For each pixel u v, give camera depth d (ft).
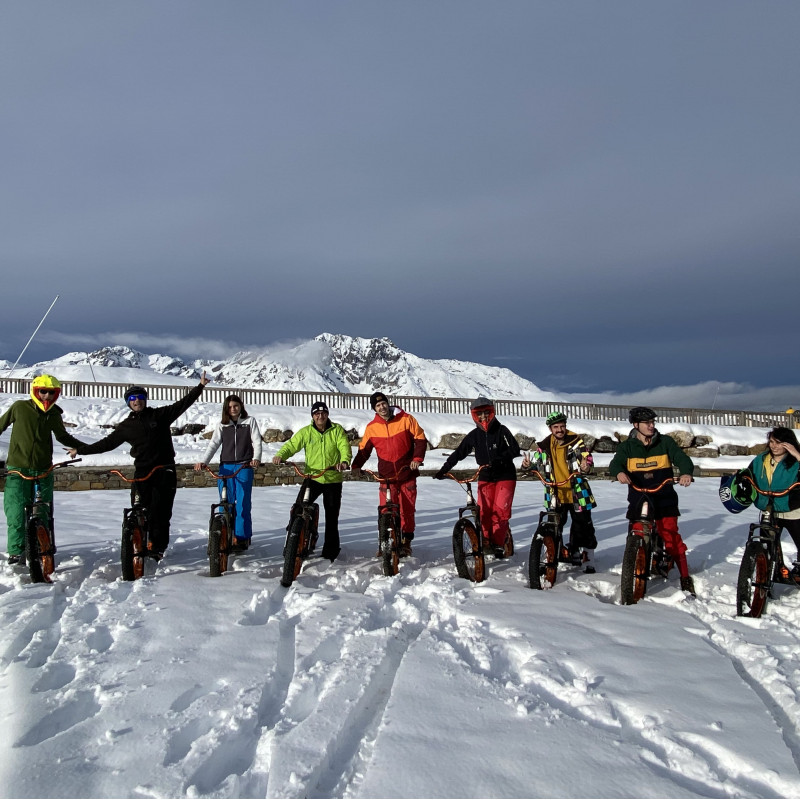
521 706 12.19
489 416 25.13
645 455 21.76
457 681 13.39
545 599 19.58
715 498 47.57
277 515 35.91
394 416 24.73
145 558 23.72
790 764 10.56
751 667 15.03
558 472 24.14
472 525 22.59
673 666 14.58
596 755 10.76
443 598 19.39
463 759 10.53
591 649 15.42
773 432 20.16
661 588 21.94
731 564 25.26
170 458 24.06
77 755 10.73
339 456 24.41
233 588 20.24
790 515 20.58
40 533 21.03
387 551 22.25
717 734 11.50
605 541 30.04
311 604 18.39
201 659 14.43
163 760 10.59
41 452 23.16
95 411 73.77
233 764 10.97
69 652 14.85
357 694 12.63
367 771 10.21
